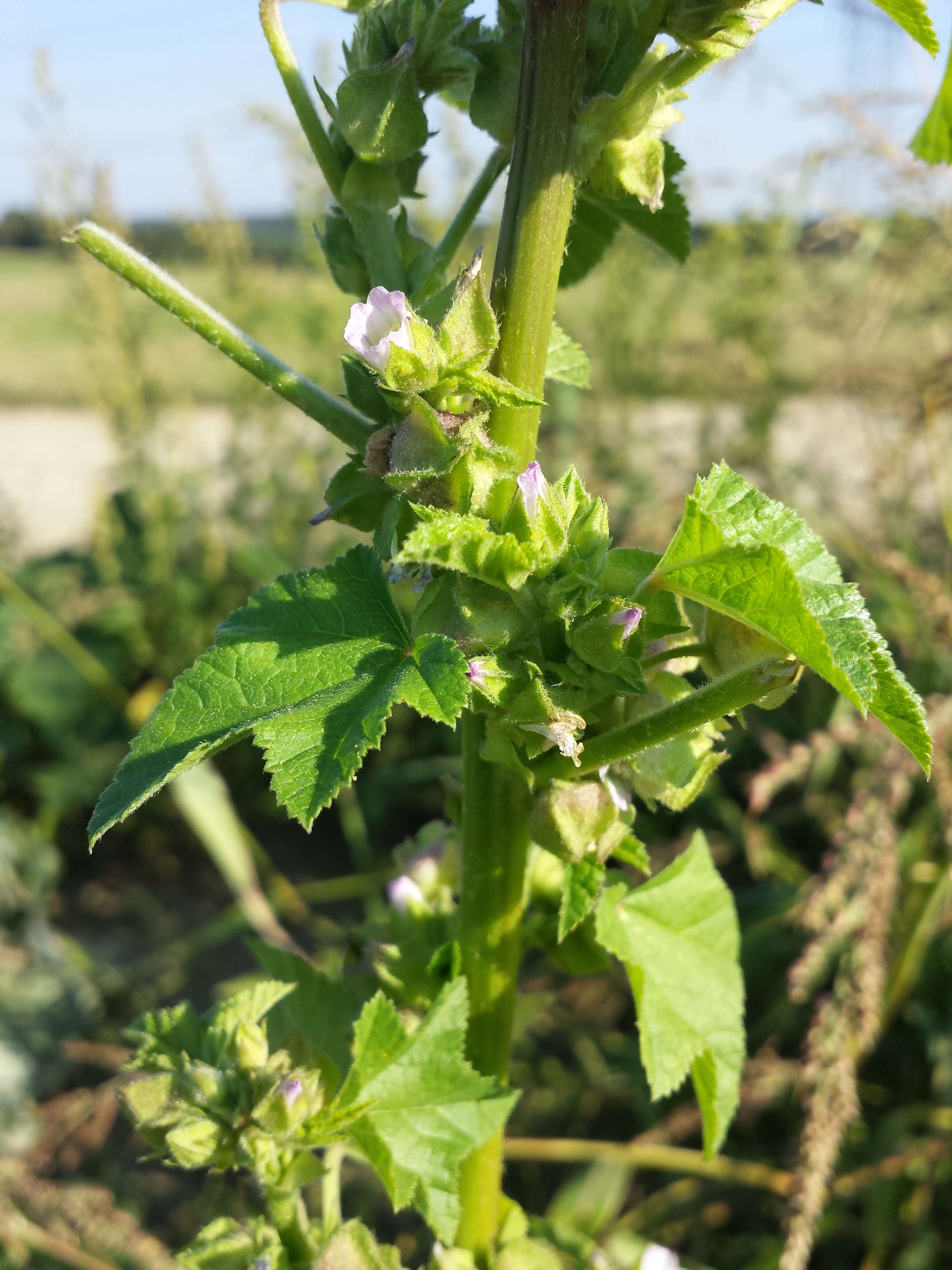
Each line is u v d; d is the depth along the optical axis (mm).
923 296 608
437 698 142
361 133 176
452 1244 216
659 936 226
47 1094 609
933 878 438
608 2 161
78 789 795
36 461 1283
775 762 433
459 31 177
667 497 713
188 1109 190
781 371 729
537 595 154
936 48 180
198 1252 195
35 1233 435
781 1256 366
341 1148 223
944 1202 469
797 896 528
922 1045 516
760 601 140
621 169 163
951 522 505
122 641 847
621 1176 455
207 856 826
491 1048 212
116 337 790
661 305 769
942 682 495
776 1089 476
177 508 846
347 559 173
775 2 160
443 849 243
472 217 193
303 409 180
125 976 687
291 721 146
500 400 156
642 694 155
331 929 684
